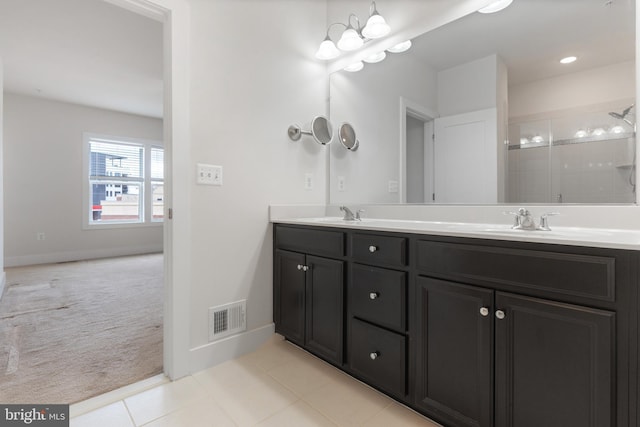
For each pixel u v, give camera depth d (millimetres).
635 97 1269
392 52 2047
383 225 1590
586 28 1391
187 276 1669
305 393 1519
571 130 1419
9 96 4547
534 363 994
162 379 1631
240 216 1911
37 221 4777
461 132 1762
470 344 1138
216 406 1418
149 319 2465
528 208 1521
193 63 1697
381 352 1423
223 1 1831
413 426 1291
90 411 1376
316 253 1756
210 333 1774
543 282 974
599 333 877
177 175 1621
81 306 2771
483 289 1104
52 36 3025
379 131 2121
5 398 1458
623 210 1265
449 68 1797
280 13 2123
